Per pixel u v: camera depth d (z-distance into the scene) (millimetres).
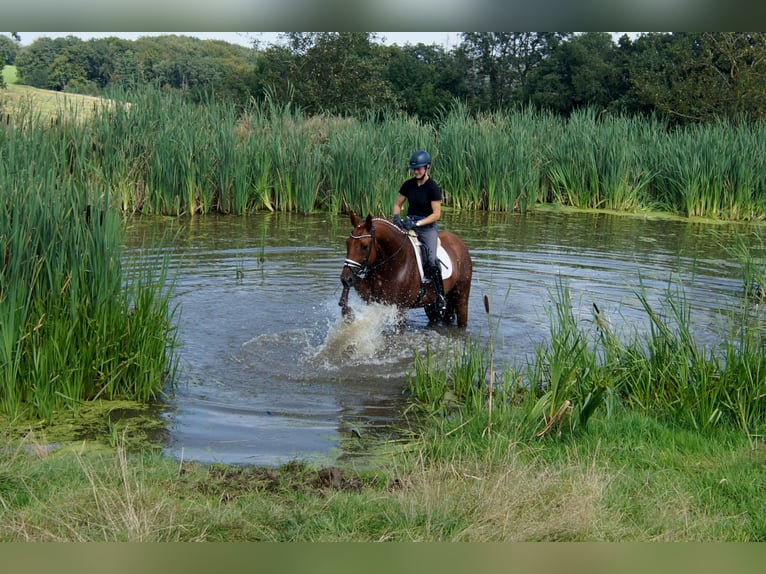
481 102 47906
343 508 5180
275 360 8562
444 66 50969
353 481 5707
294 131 21828
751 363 7152
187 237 15984
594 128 23828
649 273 13289
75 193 7645
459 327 10148
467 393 7406
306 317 10133
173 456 6199
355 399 7664
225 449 6422
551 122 25844
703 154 21641
